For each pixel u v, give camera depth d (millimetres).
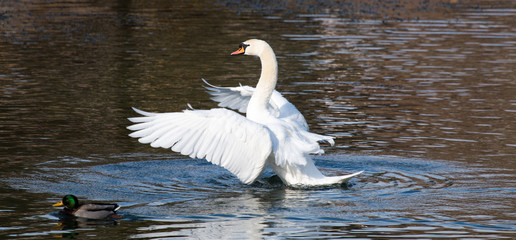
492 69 21641
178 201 10336
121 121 15383
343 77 20422
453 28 28969
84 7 34031
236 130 10461
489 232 9008
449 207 10055
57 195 10477
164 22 29828
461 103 17547
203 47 24562
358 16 32000
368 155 13094
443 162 12609
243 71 20875
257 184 11438
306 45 25141
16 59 22078
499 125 15406
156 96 17734
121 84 19078
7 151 12891
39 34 26562
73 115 15766
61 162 12320
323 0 37531
